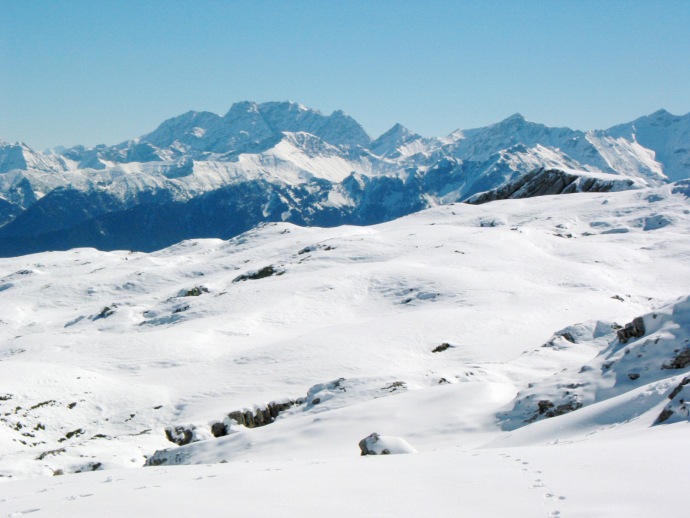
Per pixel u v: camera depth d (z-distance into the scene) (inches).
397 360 2573.8
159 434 2057.1
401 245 5064.0
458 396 1526.8
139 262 7859.3
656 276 3865.7
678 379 987.9
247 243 7869.1
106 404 2479.1
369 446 979.9
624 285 3727.9
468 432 1315.2
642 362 1283.2
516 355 2492.6
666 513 426.0
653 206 5590.6
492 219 5969.5
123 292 6427.2
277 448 1408.7
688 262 4065.0
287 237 7706.7
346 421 1504.7
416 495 528.4
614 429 917.2
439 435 1332.4
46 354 3373.5
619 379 1274.6
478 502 493.4
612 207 5797.2
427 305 3570.4
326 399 1947.6
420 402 1539.1
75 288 6717.5
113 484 772.6
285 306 3814.0
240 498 551.2
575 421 1034.7
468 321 2972.4
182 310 4266.7
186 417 2282.2
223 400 2365.9
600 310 3085.6
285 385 2427.4
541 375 1825.8
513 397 1536.7
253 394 2384.4
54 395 2468.0
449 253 4571.9
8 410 2297.0
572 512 448.5
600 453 627.5
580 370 1389.0
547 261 4242.1
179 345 3245.6
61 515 535.2
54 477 1032.8
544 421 1126.4
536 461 628.4
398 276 4069.9
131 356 3166.8
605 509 445.4
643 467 546.3
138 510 526.0
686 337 1272.1
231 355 3019.2
